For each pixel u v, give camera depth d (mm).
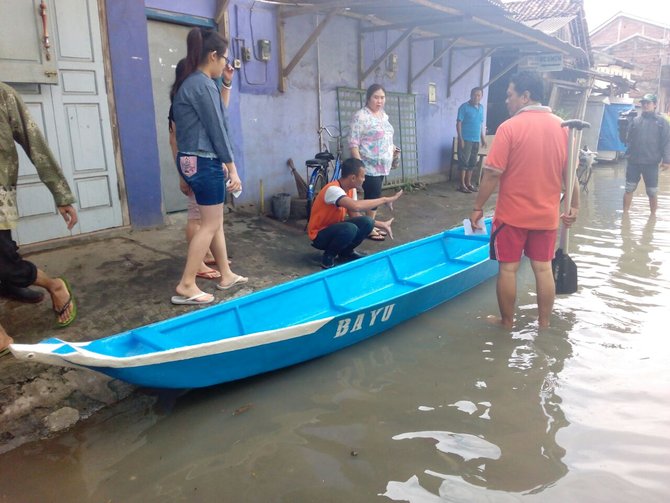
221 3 6438
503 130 4020
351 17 8516
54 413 3090
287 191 7906
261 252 5762
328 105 8406
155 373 3014
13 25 4656
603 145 18109
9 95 3338
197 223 4676
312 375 3730
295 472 2771
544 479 2707
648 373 3727
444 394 3502
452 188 10766
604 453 2904
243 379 3633
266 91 7336
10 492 2639
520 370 3797
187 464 2848
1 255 3393
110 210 5695
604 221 8406
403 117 10164
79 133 5352
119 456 2906
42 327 3742
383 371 3795
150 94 5836
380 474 2746
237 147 7047
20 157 4938
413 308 4504
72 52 5191
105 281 4574
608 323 4516
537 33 9703
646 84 31031
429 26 9430
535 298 5125
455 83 11523
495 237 4223
